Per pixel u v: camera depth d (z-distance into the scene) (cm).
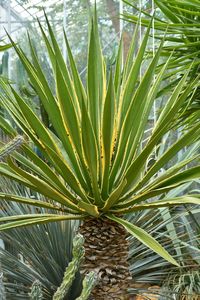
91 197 169
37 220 164
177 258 246
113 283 162
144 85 159
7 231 224
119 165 166
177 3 229
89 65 166
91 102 167
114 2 598
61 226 224
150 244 143
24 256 224
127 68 193
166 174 168
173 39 257
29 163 179
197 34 244
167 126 156
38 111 381
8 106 179
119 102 176
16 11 588
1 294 74
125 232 170
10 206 237
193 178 163
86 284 74
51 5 597
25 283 217
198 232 254
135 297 230
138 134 174
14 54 557
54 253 221
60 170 167
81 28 586
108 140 154
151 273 232
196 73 255
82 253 78
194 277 244
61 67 180
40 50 501
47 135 164
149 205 161
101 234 165
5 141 197
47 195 162
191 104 263
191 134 156
